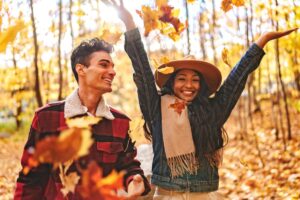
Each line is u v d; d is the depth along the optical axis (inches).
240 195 248.1
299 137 346.6
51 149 52.0
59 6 259.0
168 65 123.3
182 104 111.8
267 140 364.2
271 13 231.3
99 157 109.6
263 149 340.8
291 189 239.5
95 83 108.3
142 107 123.0
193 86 124.7
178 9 99.9
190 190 120.6
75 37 271.3
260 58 126.0
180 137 120.7
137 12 98.0
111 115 112.1
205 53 345.1
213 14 300.5
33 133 109.8
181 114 121.6
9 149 449.7
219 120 124.6
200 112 122.4
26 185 109.4
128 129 115.3
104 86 108.6
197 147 121.2
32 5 224.4
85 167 105.7
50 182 109.7
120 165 115.0
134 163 116.8
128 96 607.2
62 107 110.6
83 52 109.5
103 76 108.7
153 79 121.3
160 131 123.0
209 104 124.3
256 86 468.4
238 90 125.6
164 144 121.3
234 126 441.1
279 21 232.8
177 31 102.0
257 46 125.3
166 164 122.0
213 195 125.0
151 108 122.8
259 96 411.5
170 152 120.9
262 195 239.0
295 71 345.1
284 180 256.8
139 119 122.6
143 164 169.3
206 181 122.3
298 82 347.9
